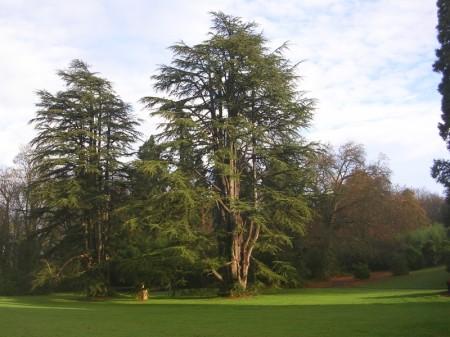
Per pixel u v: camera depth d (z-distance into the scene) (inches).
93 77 1534.2
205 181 1302.9
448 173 1233.4
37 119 1499.8
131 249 1470.2
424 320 632.4
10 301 1374.3
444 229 2218.3
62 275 1449.3
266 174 1317.7
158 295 1505.9
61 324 705.0
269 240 1299.2
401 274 1898.4
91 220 1485.0
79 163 1464.1
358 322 641.0
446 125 1159.0
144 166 1193.4
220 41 1267.2
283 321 690.8
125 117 1572.3
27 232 1760.6
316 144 1301.7
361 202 1951.3
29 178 1894.7
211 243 1242.6
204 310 937.5
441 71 1165.1
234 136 1250.6
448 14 1143.6
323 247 1899.6
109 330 629.9
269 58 1288.1
